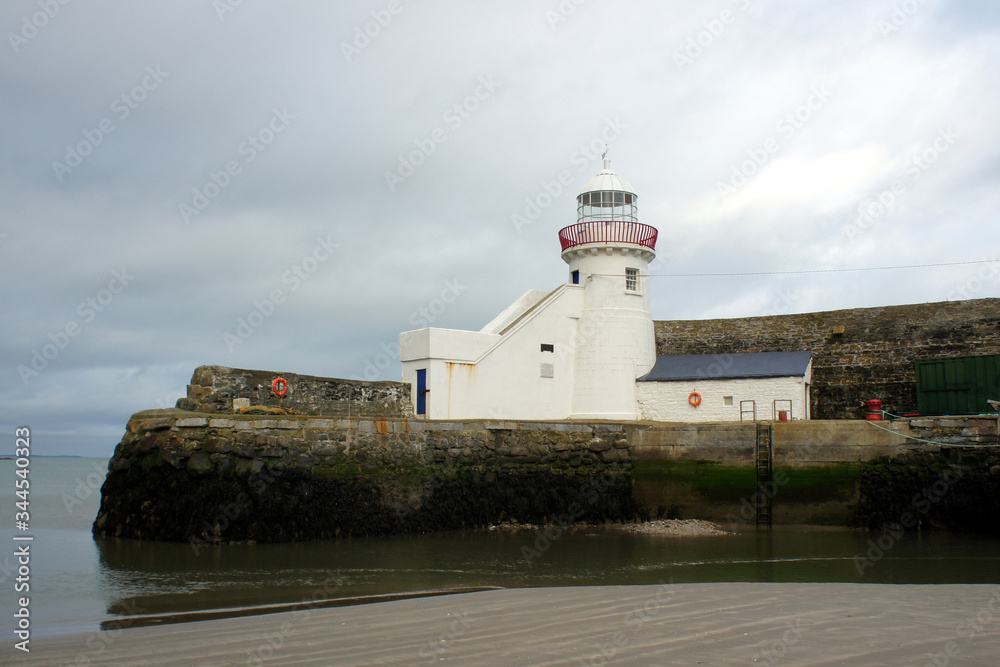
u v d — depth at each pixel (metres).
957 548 17.91
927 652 8.14
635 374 28.50
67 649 8.96
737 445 22.81
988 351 24.78
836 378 27.31
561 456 23.30
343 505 19.55
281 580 13.95
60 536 19.84
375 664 7.96
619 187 30.05
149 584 13.57
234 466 18.59
